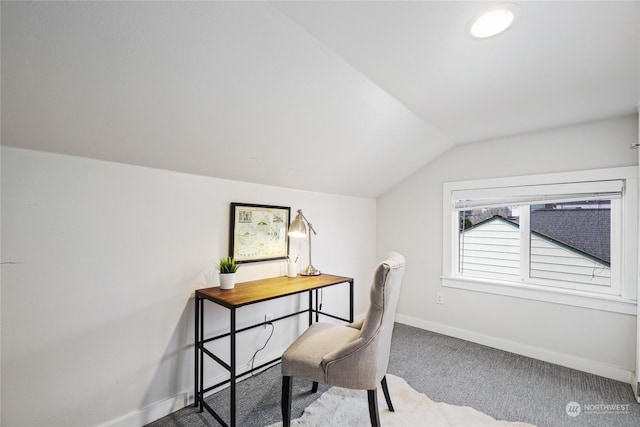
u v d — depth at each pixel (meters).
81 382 1.43
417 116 2.19
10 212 1.25
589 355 2.23
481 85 1.72
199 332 1.86
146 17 1.01
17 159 1.26
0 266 1.23
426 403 1.81
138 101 1.28
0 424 1.23
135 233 1.60
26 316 1.29
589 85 1.72
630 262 2.10
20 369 1.28
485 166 2.78
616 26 1.20
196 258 1.87
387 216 3.49
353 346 1.38
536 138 2.51
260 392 1.93
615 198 2.17
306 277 2.32
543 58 1.45
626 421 1.66
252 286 1.97
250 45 1.23
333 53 1.40
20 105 1.11
